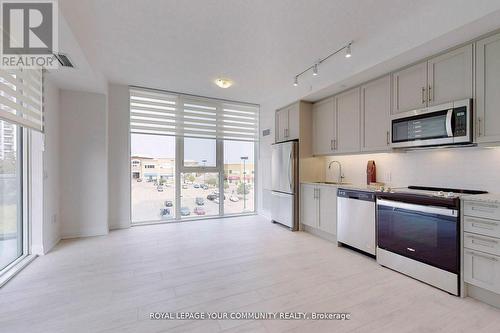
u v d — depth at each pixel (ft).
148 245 10.93
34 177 9.66
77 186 12.03
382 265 8.72
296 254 9.88
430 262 7.26
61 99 11.66
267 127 16.84
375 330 5.31
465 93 7.02
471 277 6.41
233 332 5.27
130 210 13.98
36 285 7.25
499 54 6.34
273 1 6.91
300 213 13.46
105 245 10.89
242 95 15.71
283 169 14.20
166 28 8.20
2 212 8.30
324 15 7.57
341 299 6.54
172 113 15.02
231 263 8.96
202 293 6.86
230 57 10.37
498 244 5.92
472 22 6.09
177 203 15.44
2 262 8.24
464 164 7.93
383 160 10.65
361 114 10.53
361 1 6.92
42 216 9.77
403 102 8.79
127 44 9.21
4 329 5.29
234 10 7.30
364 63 9.44
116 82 13.21
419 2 6.94
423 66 8.15
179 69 11.54
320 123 13.07
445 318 5.71
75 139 11.97
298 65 11.16
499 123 6.33
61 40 7.48
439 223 7.02
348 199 10.27
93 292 6.88
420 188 9.03
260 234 12.75
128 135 13.79
